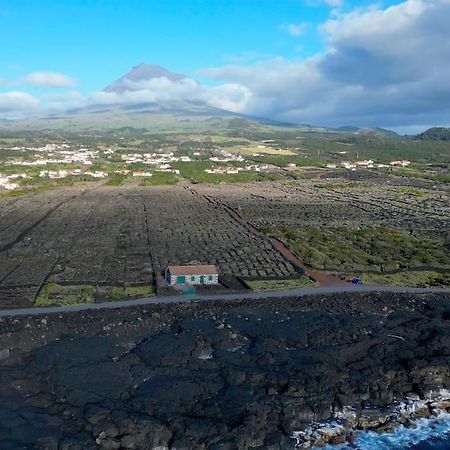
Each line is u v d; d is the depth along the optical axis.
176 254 118.69
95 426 51.97
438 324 78.44
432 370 63.66
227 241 134.88
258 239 137.38
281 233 144.12
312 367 63.91
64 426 52.16
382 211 196.25
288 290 93.81
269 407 55.88
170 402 56.53
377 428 55.62
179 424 52.50
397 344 71.31
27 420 52.62
